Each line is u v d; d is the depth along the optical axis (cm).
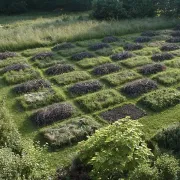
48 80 1222
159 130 869
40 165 648
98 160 619
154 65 1295
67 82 1196
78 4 3284
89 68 1328
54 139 863
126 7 2206
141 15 2177
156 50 1488
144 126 927
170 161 651
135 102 1059
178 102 1049
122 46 1562
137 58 1392
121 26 1838
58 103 1054
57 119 966
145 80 1173
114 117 973
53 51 1527
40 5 3378
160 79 1191
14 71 1288
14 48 1567
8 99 1099
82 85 1150
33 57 1436
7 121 828
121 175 644
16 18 2944
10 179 573
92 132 895
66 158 804
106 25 1845
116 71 1284
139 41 1623
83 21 2016
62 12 3281
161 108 1014
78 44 1611
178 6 2095
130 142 638
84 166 724
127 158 619
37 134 908
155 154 761
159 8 2189
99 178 624
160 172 628
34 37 1639
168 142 817
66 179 703
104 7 2147
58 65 1327
